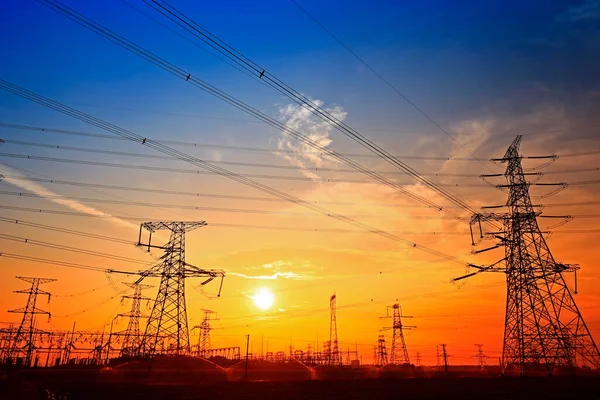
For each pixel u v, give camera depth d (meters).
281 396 50.41
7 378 62.06
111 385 55.81
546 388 59.44
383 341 127.75
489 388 59.81
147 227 72.88
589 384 62.25
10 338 88.25
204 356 101.69
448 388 60.31
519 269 69.31
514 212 70.12
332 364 116.12
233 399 47.53
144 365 75.19
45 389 52.81
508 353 70.31
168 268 76.81
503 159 71.81
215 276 78.31
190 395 49.00
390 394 53.69
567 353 64.81
